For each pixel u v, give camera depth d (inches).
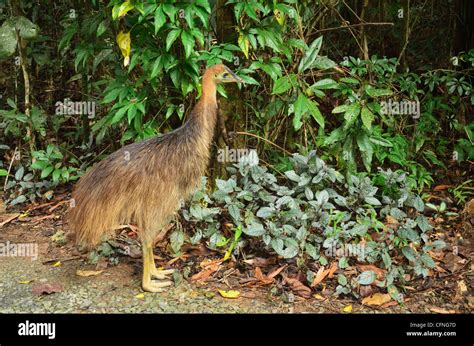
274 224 161.8
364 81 180.5
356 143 180.7
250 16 158.6
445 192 201.0
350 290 153.3
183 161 150.7
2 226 186.2
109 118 177.5
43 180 203.2
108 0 182.4
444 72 221.9
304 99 168.1
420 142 199.9
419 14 233.1
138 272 163.5
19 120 201.6
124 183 148.6
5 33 190.2
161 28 161.5
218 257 166.6
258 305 150.8
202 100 153.3
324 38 234.4
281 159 184.9
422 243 169.8
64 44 191.5
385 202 171.6
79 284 158.4
